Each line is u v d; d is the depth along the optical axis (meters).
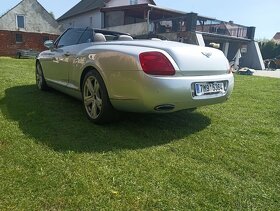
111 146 2.64
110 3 27.11
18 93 4.65
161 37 5.80
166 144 2.75
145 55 2.66
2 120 3.21
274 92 5.99
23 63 10.74
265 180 2.14
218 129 3.23
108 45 3.14
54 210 1.72
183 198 1.88
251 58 24.50
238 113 3.96
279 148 2.73
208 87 2.98
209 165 2.35
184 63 2.77
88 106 3.35
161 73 2.63
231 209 1.79
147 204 1.81
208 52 3.10
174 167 2.28
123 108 2.92
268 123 3.53
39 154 2.41
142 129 3.12
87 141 2.73
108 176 2.10
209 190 1.98
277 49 30.70
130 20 27.03
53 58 4.24
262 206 1.84
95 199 1.83
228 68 3.32
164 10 21.48
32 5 30.48
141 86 2.64
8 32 29.44
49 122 3.22
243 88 6.49
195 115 3.77
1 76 6.21
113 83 2.88
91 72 3.19
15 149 2.48
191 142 2.82
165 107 2.74
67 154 2.43
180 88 2.70
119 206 1.78
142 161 2.36
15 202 1.77
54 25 31.89
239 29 23.55
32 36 30.73
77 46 3.67
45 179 2.03
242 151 2.64
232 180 2.12
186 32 18.81
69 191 1.90
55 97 4.44
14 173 2.09
